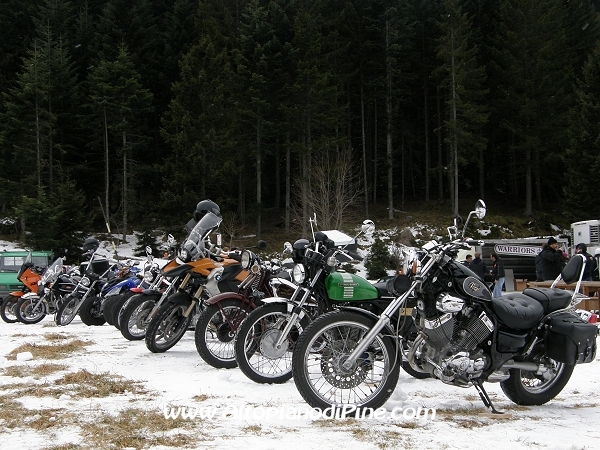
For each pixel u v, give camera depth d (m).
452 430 4.15
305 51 41.47
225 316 6.77
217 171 37.69
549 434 4.09
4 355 7.73
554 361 5.07
